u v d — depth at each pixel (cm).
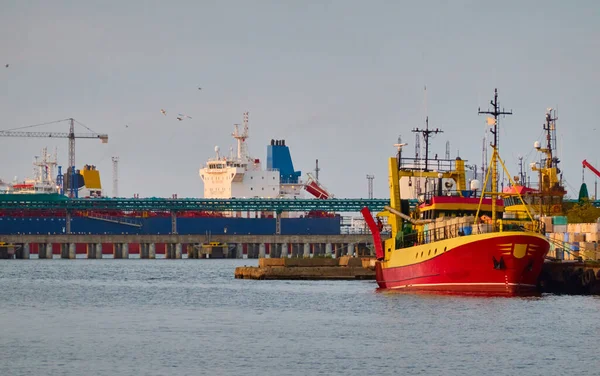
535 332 15350
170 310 19762
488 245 18825
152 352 14250
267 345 14738
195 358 13762
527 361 13300
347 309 19100
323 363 13312
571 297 19375
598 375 12525
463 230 19500
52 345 14938
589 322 16200
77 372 12938
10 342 15238
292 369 12975
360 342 14875
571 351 13900
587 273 19662
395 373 12706
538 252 18900
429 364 13188
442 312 17550
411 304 18812
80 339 15525
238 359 13650
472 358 13512
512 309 17662
